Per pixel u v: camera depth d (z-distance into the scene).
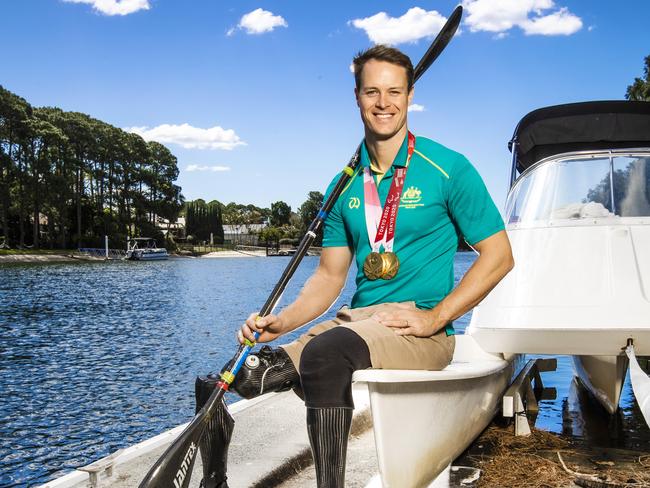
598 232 3.94
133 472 2.84
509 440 3.75
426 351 2.29
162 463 1.94
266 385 2.27
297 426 3.60
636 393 2.98
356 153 2.54
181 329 18.45
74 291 32.34
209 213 122.56
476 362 3.55
